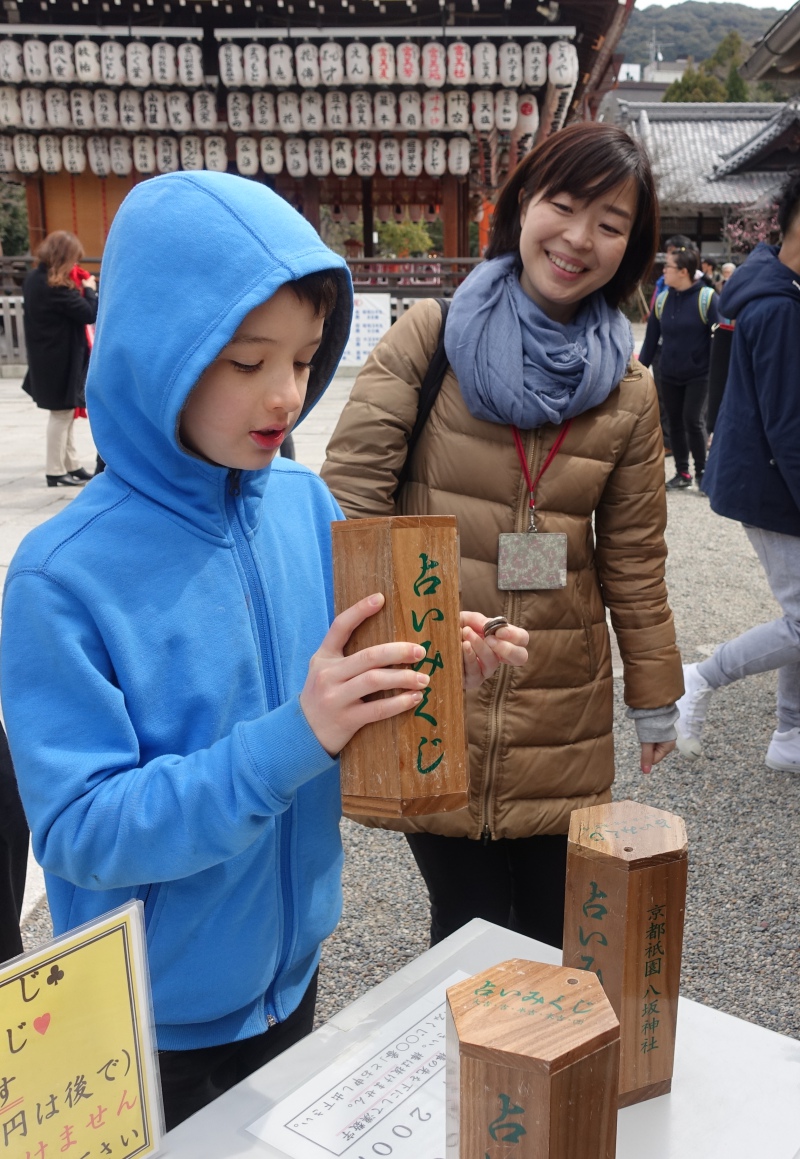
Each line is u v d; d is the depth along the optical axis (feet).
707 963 7.57
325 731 2.64
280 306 2.90
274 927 3.55
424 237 113.50
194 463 3.18
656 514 5.69
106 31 41.63
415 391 5.39
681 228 106.01
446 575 2.70
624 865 2.71
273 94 44.60
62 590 3.00
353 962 7.54
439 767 2.70
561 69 42.27
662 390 23.43
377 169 53.26
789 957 7.63
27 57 42.04
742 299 8.80
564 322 5.45
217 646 3.26
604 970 2.80
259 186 3.05
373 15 44.19
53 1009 2.32
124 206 3.06
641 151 4.94
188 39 42.96
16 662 2.99
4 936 4.37
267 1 42.29
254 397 2.99
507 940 3.64
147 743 3.13
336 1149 2.69
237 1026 3.56
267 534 3.65
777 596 9.55
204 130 46.75
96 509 3.17
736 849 9.14
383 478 5.38
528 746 5.38
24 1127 2.31
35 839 2.96
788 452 8.68
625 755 11.05
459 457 5.34
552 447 5.29
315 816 3.71
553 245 4.99
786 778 10.46
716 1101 2.94
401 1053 3.05
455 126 43.78
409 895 8.46
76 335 21.57
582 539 5.47
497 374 5.06
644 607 5.73
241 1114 2.82
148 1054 2.52
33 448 27.68
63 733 2.92
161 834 2.80
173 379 2.84
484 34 42.27
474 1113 2.06
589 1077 2.06
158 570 3.17
